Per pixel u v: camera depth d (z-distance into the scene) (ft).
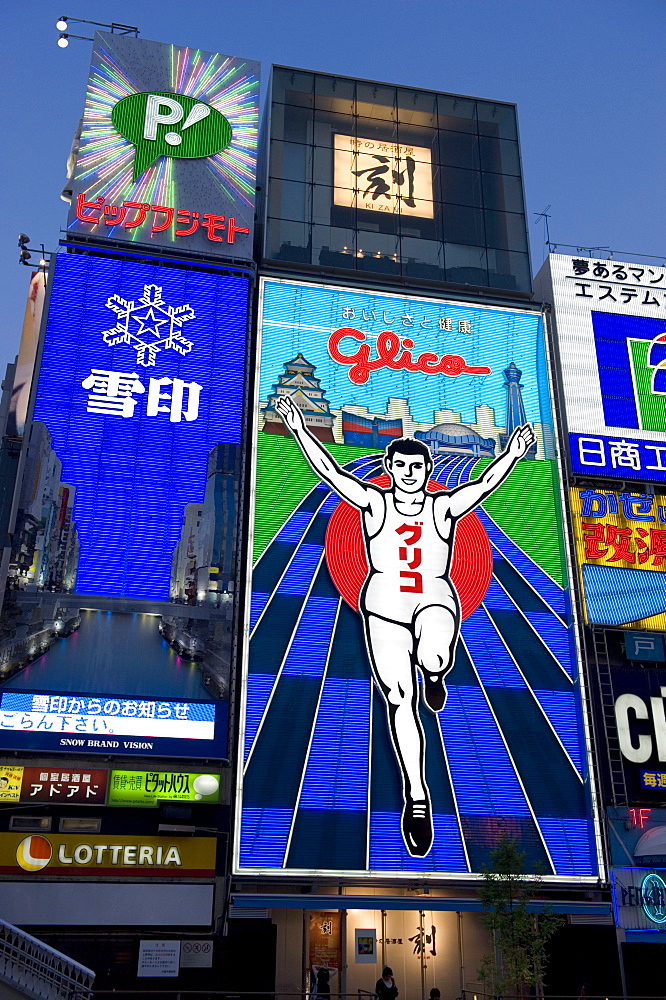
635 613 140.15
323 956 122.21
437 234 161.89
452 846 121.19
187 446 134.62
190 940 112.27
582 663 134.62
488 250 162.71
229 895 114.21
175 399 136.77
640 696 136.05
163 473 132.26
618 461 149.48
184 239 148.66
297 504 135.03
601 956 122.83
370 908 115.55
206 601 126.93
